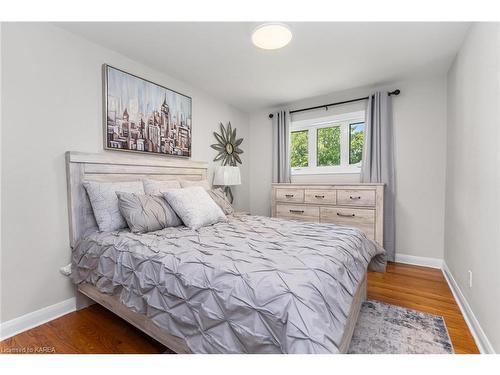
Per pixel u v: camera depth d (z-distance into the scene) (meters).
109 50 2.13
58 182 1.79
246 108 3.89
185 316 1.07
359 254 1.57
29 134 1.64
